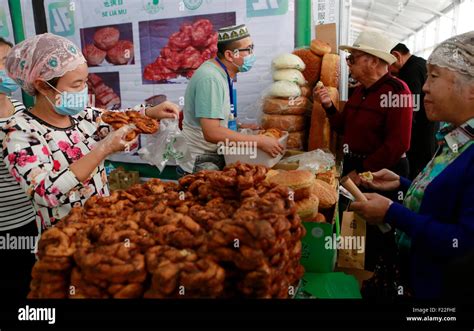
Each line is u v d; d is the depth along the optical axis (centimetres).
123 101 369
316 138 277
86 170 141
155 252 83
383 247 166
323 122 277
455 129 127
